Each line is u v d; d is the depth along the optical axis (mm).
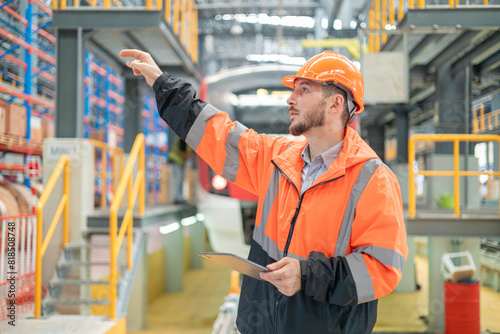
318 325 1270
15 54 6875
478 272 5395
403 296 7738
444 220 4508
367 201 1260
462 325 4750
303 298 1279
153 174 11711
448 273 5012
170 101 1581
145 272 6086
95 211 5562
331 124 1383
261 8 13906
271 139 1583
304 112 1377
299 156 1470
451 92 6227
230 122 1602
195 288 8891
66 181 4707
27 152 7023
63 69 5008
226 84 5691
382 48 6672
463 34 5277
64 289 4812
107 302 4117
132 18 4988
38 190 7254
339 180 1317
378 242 1205
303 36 17406
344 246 1279
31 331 3504
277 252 1420
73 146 4848
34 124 7629
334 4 10875
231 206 5254
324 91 1367
